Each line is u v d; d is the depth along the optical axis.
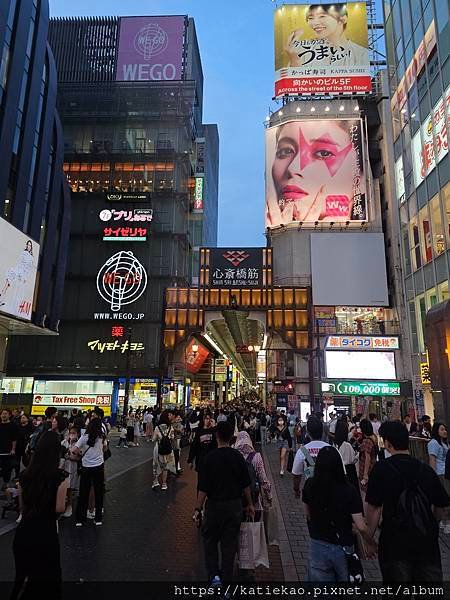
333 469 3.89
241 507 4.99
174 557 6.25
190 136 60.00
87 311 50.19
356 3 51.16
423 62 25.03
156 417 24.30
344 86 49.03
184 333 44.53
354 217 45.75
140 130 56.84
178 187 54.81
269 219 47.72
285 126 48.62
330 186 46.50
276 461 18.20
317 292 43.81
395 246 43.75
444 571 5.71
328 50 50.06
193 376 58.19
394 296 43.56
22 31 25.45
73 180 54.59
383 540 3.36
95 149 55.34
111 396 47.00
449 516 4.51
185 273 57.41
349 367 30.06
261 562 5.14
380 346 30.28
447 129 22.08
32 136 27.17
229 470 5.02
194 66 71.12
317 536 3.80
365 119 47.94
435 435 8.41
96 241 52.28
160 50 62.06
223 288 45.34
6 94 23.64
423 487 3.35
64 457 8.43
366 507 3.49
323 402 33.38
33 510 3.73
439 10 22.86
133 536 7.27
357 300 43.44
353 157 46.88
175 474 13.30
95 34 63.59
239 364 86.56
